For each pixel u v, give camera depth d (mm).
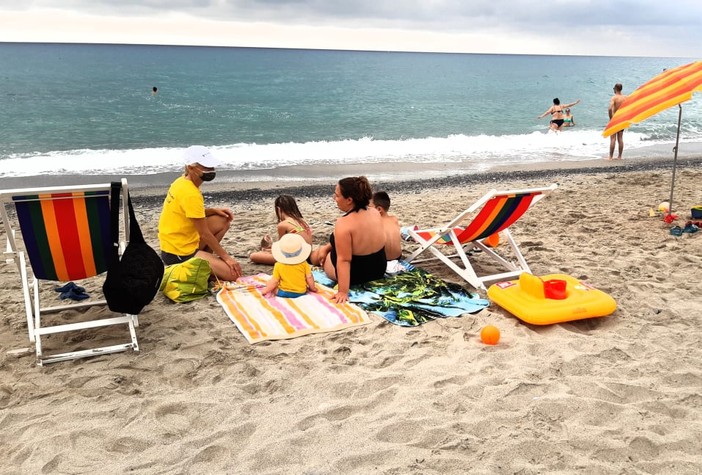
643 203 9602
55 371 4211
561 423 3492
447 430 3412
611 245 7211
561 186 11609
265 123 24719
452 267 5918
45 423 3537
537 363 4266
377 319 5051
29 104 29406
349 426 3475
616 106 15430
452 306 5289
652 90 6488
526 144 18781
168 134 21328
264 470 3090
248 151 16797
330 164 15039
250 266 6559
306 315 5086
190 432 3482
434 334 4785
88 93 36188
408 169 14445
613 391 3867
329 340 4691
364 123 25000
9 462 3195
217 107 30438
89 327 4504
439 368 4207
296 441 3326
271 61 95250
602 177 12883
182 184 5688
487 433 3410
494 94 42375
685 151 17625
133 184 12125
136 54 112438
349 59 117000
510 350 4457
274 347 4570
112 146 18312
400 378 4051
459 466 3102
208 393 3893
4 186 11852
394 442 3354
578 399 3697
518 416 3564
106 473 3080
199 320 5047
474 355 4395
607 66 112375
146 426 3504
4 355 4461
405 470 3066
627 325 4934
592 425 3475
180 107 30047
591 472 3045
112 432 3443
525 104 34844
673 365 4234
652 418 3543
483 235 6012
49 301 5559
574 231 7918
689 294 5559
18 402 3818
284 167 14500
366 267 5633
